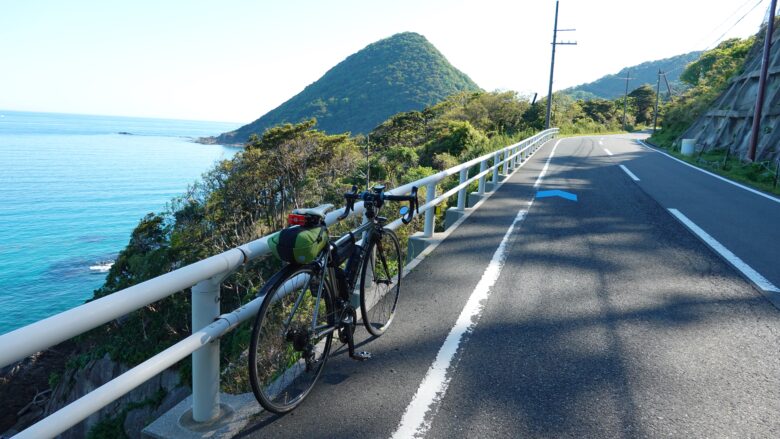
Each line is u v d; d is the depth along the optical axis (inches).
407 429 108.0
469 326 163.9
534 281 211.9
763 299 192.4
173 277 85.3
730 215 372.8
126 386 75.6
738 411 116.8
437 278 214.5
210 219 1382.9
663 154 1059.3
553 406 118.1
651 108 4414.4
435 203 269.3
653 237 296.5
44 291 2367.1
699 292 200.2
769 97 896.9
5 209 4515.3
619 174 655.1
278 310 126.6
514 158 669.3
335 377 130.4
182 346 88.6
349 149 1855.3
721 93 1270.9
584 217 358.0
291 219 111.6
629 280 215.0
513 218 349.7
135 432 683.4
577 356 143.9
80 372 1020.5
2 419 1209.4
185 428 105.1
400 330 160.4
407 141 2618.1
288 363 134.6
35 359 1409.9
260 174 1609.3
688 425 111.1
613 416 114.2
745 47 2231.8
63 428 66.2
